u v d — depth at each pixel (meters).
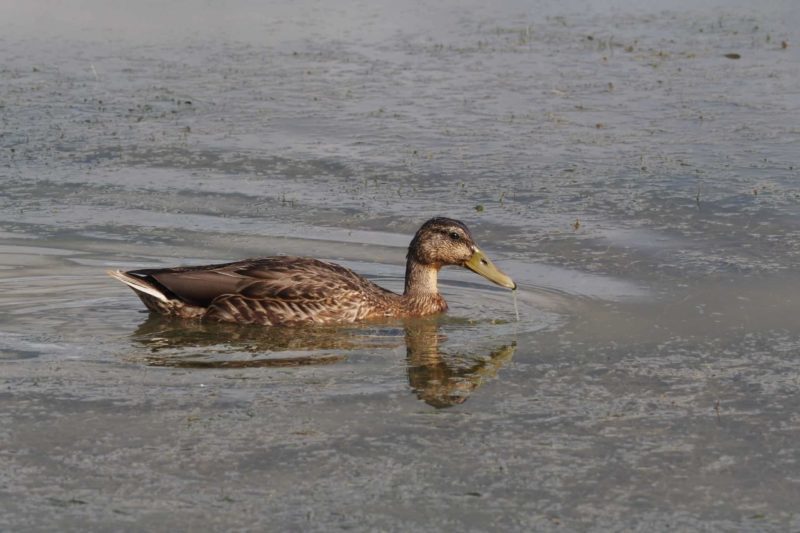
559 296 15.77
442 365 13.43
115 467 10.89
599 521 10.07
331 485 10.62
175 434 11.54
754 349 13.74
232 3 38.06
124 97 26.67
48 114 25.22
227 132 23.86
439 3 38.06
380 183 20.77
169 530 9.88
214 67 29.55
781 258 16.86
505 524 10.02
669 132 23.61
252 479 10.71
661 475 10.82
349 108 25.67
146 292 15.02
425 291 15.45
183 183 20.78
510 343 14.14
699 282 16.05
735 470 10.90
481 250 16.28
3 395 12.37
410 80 28.11
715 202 19.38
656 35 32.97
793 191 19.81
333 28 34.28
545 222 18.73
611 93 26.81
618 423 11.85
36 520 10.03
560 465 11.02
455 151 22.56
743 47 31.23
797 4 36.84
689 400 12.39
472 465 11.00
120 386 12.68
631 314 14.98
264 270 15.25
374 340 14.44
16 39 32.81
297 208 19.50
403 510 10.22
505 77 28.38
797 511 10.19
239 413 12.02
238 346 14.12
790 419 11.91
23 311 15.02
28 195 20.09
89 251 17.42
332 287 15.16
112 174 21.25
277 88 27.42
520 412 12.12
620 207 19.33
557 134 23.59
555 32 33.56
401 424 11.82
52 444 11.31
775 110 25.11
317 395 12.52
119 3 37.88
